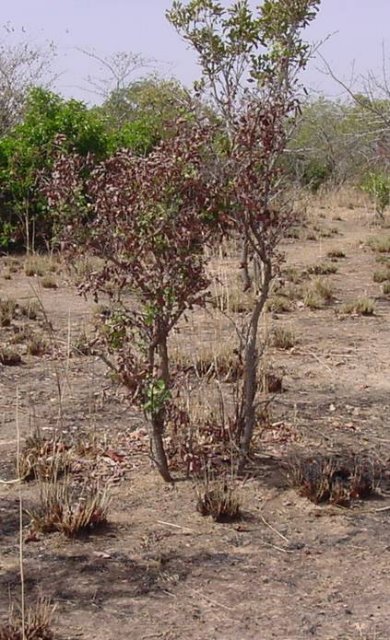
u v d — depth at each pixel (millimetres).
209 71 10422
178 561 4461
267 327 9047
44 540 4684
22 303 11305
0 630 3719
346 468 5594
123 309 5648
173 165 4773
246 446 5551
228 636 3787
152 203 4809
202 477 5410
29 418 6398
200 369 7461
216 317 9719
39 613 3809
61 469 5551
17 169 14758
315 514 5016
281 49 9492
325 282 12445
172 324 5051
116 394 7223
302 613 3984
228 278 10805
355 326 10266
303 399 7227
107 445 5988
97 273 5145
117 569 4371
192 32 10422
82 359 8344
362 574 4352
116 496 5211
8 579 4262
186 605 4047
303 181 22734
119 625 3867
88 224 4914
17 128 16516
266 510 5055
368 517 5004
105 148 16375
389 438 6293
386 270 14125
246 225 5059
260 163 4992
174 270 4918
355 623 3896
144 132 17109
